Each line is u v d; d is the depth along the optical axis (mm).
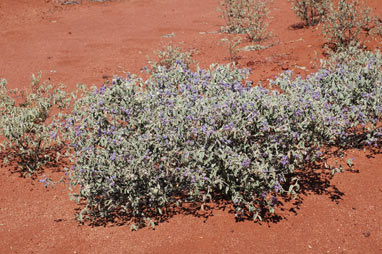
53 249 4406
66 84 9516
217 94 5348
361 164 5746
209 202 5109
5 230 4762
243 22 13312
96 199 5000
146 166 4535
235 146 4730
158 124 4699
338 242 4352
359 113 5391
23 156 6320
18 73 10445
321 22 12195
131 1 19203
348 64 6941
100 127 5066
